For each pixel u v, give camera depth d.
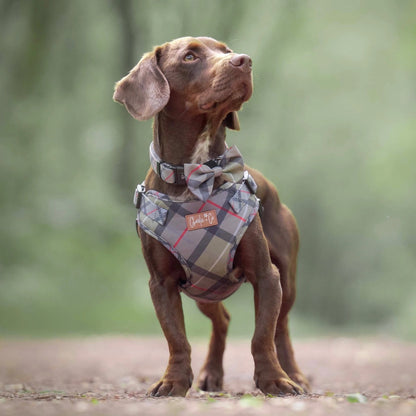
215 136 4.69
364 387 5.82
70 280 17.28
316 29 26.84
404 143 26.00
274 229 5.19
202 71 4.62
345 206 29.20
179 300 4.71
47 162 20.67
